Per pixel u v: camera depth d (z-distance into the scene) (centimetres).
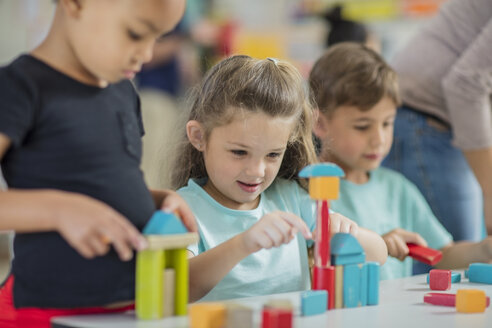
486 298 105
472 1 189
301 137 143
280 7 395
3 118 85
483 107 182
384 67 175
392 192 187
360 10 372
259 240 105
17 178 90
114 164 94
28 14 355
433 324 91
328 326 87
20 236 93
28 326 92
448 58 193
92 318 87
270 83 127
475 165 188
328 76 173
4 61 361
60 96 90
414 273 196
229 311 80
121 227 83
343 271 101
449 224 201
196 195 137
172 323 84
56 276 90
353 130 172
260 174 126
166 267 90
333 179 99
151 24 87
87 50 88
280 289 135
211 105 130
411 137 199
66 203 82
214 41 387
